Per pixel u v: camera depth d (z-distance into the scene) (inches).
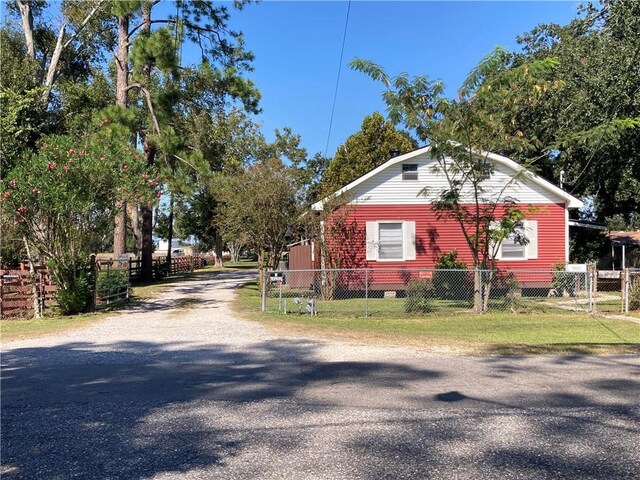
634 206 935.7
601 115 761.0
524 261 776.9
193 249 3218.5
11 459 173.8
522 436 189.6
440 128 541.0
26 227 582.2
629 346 363.3
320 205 742.5
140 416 218.4
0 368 319.6
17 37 1112.2
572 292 737.0
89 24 1133.1
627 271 589.6
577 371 291.0
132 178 605.0
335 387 262.2
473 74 530.6
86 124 884.0
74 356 354.0
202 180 918.4
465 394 246.1
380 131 1517.0
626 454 172.9
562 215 781.9
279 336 425.1
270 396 247.1
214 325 493.0
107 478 158.6
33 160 563.2
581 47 816.9
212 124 1176.2
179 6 1015.6
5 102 732.7
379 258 767.7
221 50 1079.0
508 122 615.5
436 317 547.8
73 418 216.5
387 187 774.5
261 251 851.4
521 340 410.3
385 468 162.9
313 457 171.9
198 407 230.4
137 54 861.2
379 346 373.7
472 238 737.6
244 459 171.2
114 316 574.9
